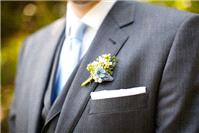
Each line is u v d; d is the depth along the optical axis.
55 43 1.44
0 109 2.52
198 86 1.11
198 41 1.14
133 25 1.24
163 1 1.89
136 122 1.12
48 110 1.29
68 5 1.40
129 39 1.21
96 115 1.13
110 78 1.16
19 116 1.45
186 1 1.82
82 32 1.33
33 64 1.48
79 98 1.18
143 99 1.13
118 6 1.31
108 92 1.14
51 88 1.32
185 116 1.11
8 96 2.52
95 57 1.21
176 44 1.13
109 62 1.17
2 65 2.49
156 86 1.13
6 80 2.50
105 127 1.12
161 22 1.20
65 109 1.18
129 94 1.13
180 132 1.10
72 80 1.24
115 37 1.22
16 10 2.62
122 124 1.12
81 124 1.15
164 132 1.11
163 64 1.13
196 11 1.80
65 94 1.23
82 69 1.21
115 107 1.13
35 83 1.39
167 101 1.11
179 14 1.20
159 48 1.14
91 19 1.30
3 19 2.61
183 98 1.09
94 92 1.15
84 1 1.28
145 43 1.17
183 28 1.14
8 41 2.60
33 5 2.61
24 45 1.65
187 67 1.11
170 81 1.11
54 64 1.37
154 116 1.15
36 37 1.60
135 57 1.16
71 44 1.34
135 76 1.15
